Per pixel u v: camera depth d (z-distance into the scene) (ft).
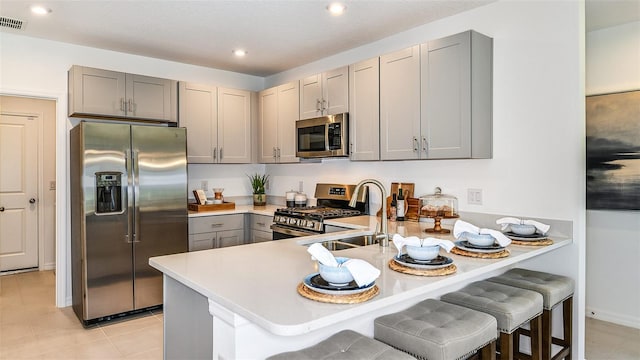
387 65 10.22
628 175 10.41
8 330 10.33
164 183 11.57
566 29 8.11
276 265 5.91
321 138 11.98
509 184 8.96
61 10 9.56
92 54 12.46
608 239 10.92
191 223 12.64
